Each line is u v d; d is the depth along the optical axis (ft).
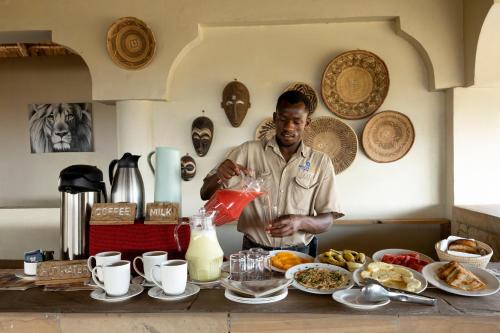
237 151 6.42
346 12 9.62
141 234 4.51
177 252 4.52
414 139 10.07
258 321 3.42
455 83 9.58
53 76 14.20
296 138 5.86
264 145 6.34
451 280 3.86
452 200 9.87
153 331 3.47
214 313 3.46
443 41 9.58
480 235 8.51
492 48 8.90
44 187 14.34
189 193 10.48
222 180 5.21
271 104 10.28
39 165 14.33
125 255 4.50
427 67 10.02
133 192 4.96
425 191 10.22
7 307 3.62
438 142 10.17
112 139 14.11
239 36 10.27
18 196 14.43
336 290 3.84
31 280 4.39
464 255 4.58
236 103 10.13
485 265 4.53
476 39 8.91
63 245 4.74
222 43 10.31
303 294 3.87
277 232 5.21
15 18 9.98
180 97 10.43
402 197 10.25
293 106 5.59
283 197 6.09
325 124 10.17
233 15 9.78
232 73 10.33
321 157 6.17
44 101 14.25
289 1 9.70
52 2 9.92
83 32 9.90
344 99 10.09
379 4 9.59
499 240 7.78
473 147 9.75
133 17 9.60
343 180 10.28
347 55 9.96
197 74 10.37
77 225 4.70
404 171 10.23
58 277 4.24
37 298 3.84
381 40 10.10
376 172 10.23
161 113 10.48
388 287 3.85
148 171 10.22
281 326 3.41
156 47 9.84
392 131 10.13
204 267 4.15
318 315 3.39
